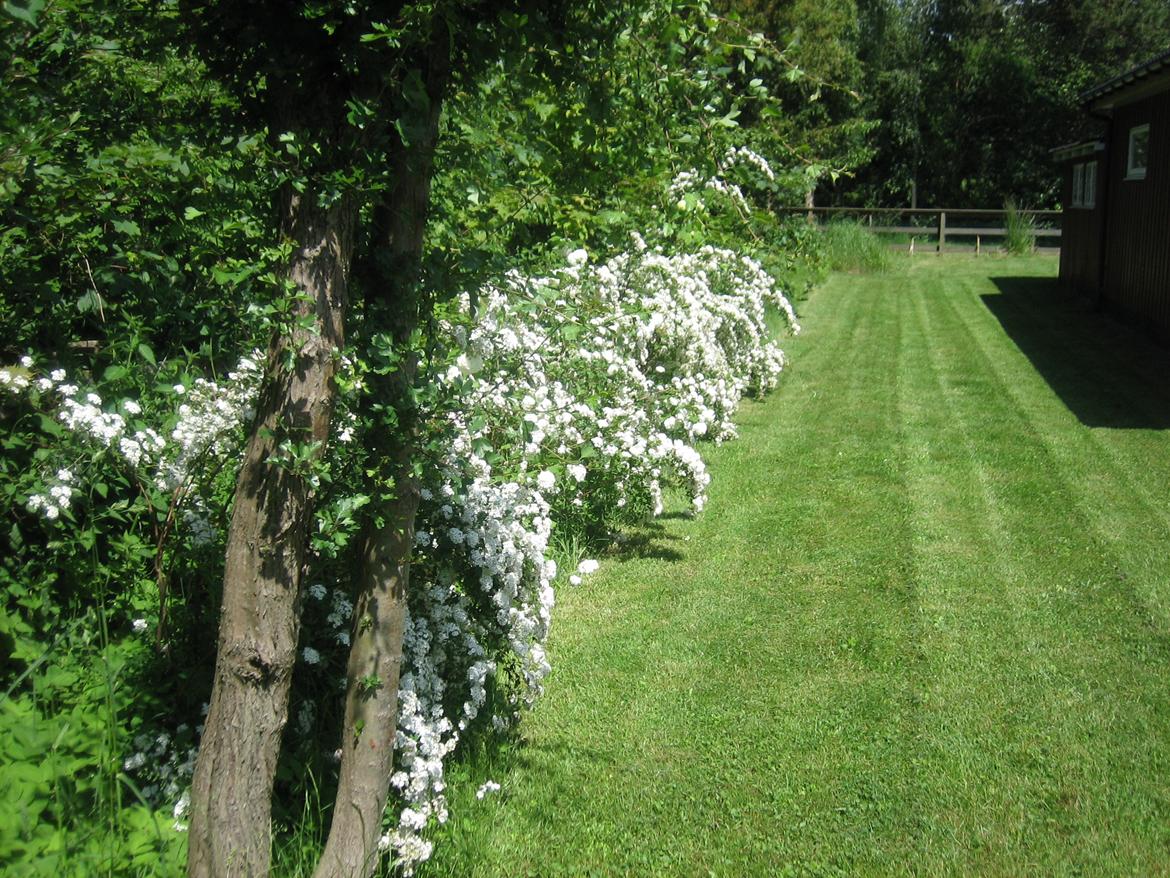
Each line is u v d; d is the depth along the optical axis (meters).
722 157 3.36
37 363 3.76
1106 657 4.73
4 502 3.34
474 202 3.11
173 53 3.39
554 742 4.12
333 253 2.51
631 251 8.20
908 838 3.50
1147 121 12.84
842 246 21.61
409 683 3.34
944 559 6.01
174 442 3.64
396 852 3.08
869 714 4.29
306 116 2.54
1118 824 3.53
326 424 2.54
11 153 3.35
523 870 3.33
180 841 2.76
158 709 3.23
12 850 2.44
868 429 9.12
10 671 3.22
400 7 2.44
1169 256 11.87
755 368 10.14
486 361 4.34
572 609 5.40
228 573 2.53
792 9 19.47
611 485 6.05
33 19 2.17
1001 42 35.94
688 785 3.83
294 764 3.13
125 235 3.96
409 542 2.90
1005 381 10.91
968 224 26.84
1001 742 4.05
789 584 5.69
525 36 2.65
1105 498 7.02
